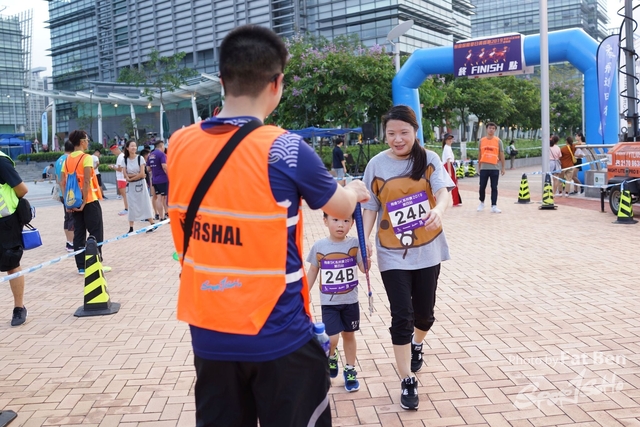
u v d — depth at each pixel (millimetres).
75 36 68938
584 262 7309
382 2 43750
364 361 4293
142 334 5133
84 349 4777
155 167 12875
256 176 1781
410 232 3523
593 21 107062
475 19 109438
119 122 55344
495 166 12445
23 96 86688
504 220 11328
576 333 4703
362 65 22609
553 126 49531
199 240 1840
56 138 49406
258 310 1798
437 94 24656
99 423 3457
